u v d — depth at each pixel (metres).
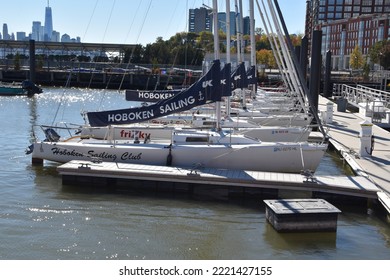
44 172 18.48
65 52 119.06
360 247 11.95
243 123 22.47
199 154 17.55
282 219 12.48
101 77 82.38
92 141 19.09
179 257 11.13
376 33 107.75
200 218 13.84
